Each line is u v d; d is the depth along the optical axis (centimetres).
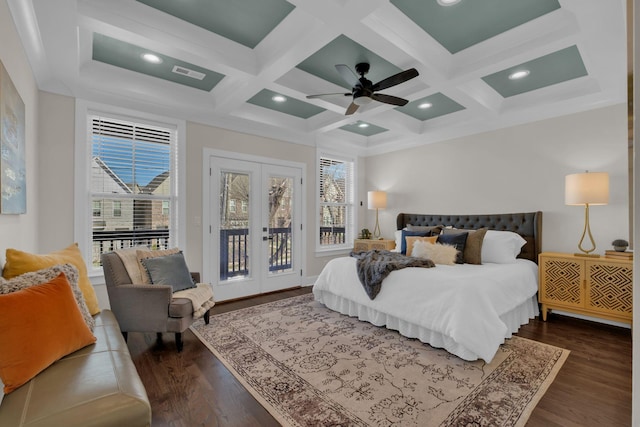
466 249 365
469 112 428
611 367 232
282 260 484
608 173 335
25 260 175
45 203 290
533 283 339
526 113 383
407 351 261
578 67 309
